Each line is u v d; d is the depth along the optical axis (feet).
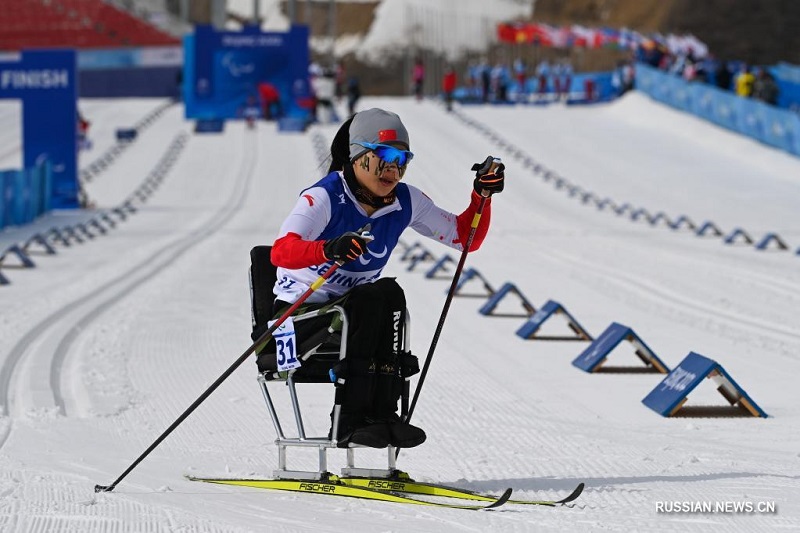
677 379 90.53
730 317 144.87
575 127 512.63
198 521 53.72
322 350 60.90
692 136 479.00
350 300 58.18
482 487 62.69
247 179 415.03
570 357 115.65
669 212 326.03
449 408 89.97
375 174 59.41
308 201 59.26
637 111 529.04
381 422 59.26
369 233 57.98
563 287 176.24
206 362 111.24
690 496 59.26
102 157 475.31
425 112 572.10
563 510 55.93
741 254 229.04
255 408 89.45
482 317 144.87
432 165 427.74
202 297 163.02
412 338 127.44
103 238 263.90
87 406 89.35
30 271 198.80
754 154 437.99
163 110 617.62
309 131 535.19
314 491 60.70
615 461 70.49
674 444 76.43
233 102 557.33
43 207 330.13
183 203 361.71
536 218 311.88
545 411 89.20
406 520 53.62
